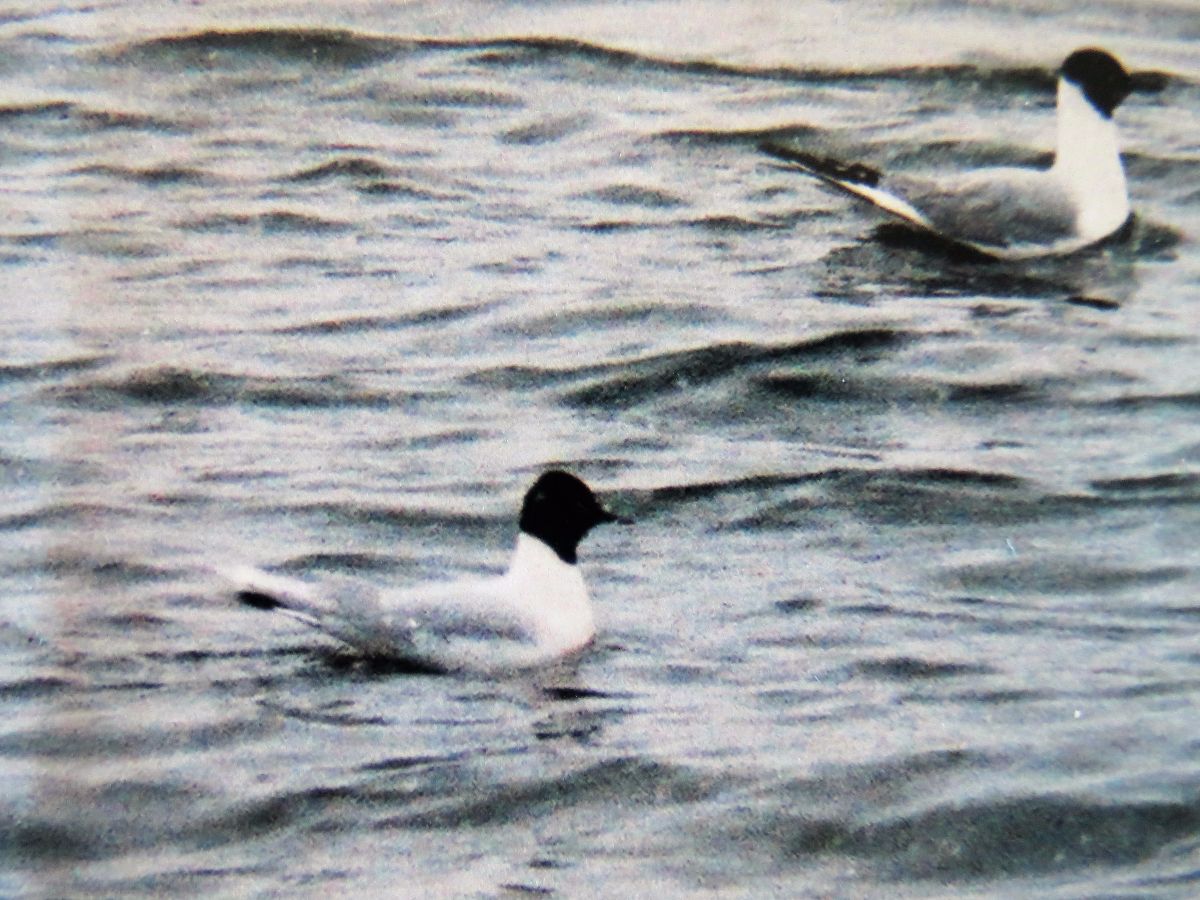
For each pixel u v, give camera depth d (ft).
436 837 34.96
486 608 39.96
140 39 77.20
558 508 40.45
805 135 71.72
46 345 57.00
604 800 35.83
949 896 33.83
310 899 33.01
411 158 70.59
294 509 48.11
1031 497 49.75
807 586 44.70
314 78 75.25
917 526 48.29
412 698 38.96
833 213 67.26
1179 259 63.98
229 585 43.88
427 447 52.08
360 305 60.44
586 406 55.01
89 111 72.43
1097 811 35.99
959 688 40.19
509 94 75.10
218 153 70.49
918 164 69.67
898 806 36.11
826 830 35.29
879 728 38.42
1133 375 57.11
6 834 34.68
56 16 78.74
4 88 73.61
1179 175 68.54
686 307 60.39
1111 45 78.84
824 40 79.51
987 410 55.26
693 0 82.99
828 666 40.81
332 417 53.78
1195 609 43.93
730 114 73.61
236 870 33.96
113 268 62.49
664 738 37.73
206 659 40.47
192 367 55.98
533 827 34.99
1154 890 33.96
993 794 36.35
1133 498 49.83
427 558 45.88
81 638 41.24
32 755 37.14
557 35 79.36
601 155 70.95
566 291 61.52
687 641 41.70
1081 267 63.67
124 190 67.67
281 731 37.73
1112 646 42.19
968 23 80.74
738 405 55.52
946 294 62.34
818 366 57.36
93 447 51.42
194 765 36.70
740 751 37.42
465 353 57.88
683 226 66.18
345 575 44.83
